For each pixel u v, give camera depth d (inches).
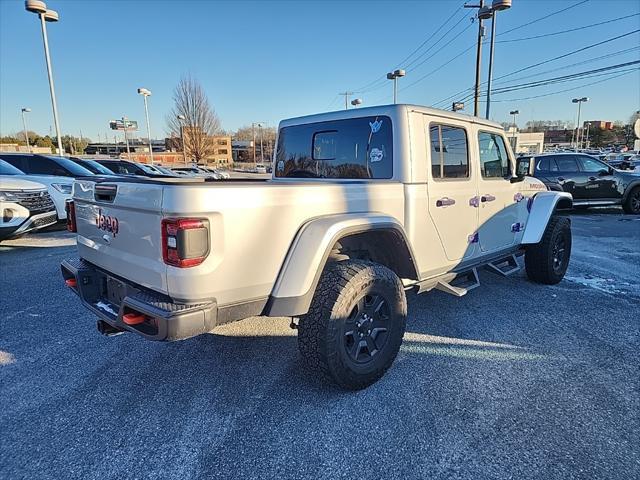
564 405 106.7
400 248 124.4
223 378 120.3
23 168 401.1
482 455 89.0
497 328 155.5
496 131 170.6
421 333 150.7
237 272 90.5
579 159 473.1
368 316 113.6
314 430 97.3
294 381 118.6
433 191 136.3
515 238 190.2
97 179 113.4
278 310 97.7
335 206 108.5
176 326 83.4
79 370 124.9
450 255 148.2
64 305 179.2
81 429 97.7
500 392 112.8
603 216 476.4
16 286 205.3
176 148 1775.3
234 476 83.5
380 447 91.7
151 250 90.3
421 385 116.3
